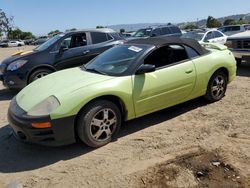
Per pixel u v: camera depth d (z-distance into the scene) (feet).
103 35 28.73
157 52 16.61
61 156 14.06
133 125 17.02
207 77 18.53
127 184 11.54
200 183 11.23
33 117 13.12
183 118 17.67
